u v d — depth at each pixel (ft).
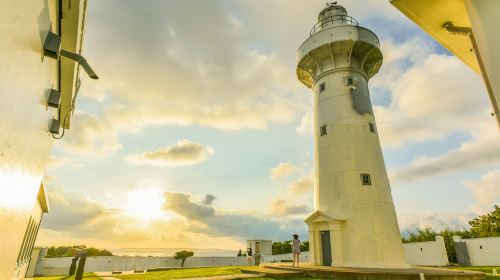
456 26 12.12
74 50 16.51
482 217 126.00
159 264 110.01
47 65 10.66
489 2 8.54
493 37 8.25
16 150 7.33
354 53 73.46
